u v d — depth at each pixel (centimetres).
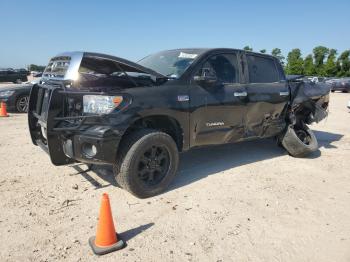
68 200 409
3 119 989
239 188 469
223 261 301
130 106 393
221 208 403
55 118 386
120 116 385
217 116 494
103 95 380
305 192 464
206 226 359
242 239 337
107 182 470
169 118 438
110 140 378
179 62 493
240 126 538
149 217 374
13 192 429
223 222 369
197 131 474
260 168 563
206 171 536
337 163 611
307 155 641
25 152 612
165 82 440
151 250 312
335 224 375
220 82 504
